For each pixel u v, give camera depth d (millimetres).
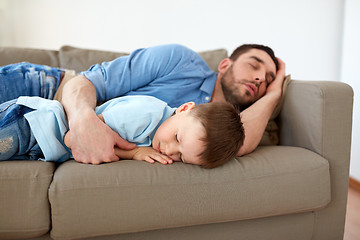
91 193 728
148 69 1188
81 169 773
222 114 899
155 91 1198
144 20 2010
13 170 736
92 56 1440
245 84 1282
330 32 2232
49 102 900
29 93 1027
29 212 714
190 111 931
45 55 1410
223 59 1527
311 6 2186
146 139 980
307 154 962
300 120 1106
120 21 1981
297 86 1154
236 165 863
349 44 2008
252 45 1353
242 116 1073
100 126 841
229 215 821
